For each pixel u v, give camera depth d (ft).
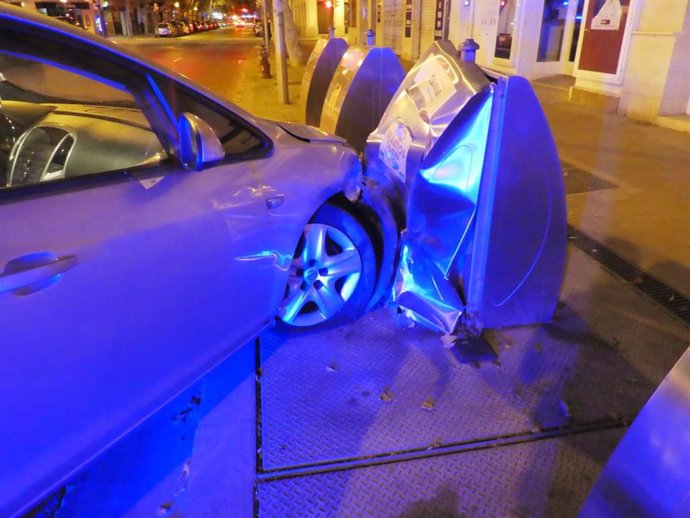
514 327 10.69
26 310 5.13
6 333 4.99
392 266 11.03
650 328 10.62
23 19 5.84
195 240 6.88
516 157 9.00
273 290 8.61
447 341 10.20
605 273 12.69
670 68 25.53
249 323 8.34
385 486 7.24
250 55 83.15
